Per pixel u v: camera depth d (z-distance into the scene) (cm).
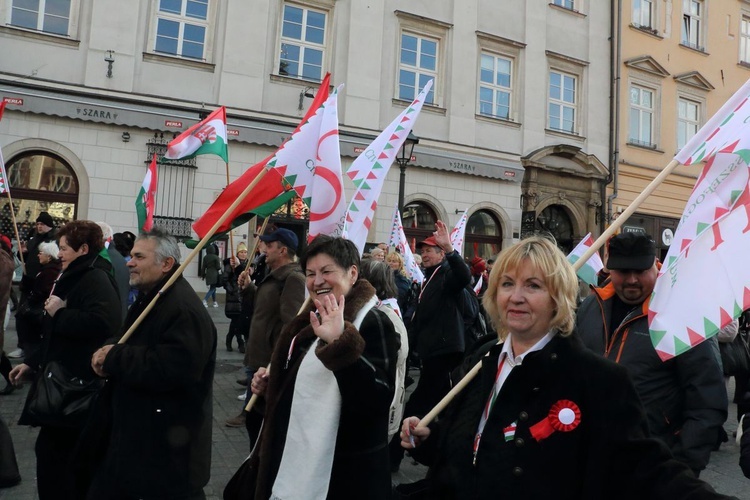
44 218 855
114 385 272
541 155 1720
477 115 1656
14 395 607
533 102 1747
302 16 1461
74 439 311
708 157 233
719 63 2133
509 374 169
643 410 159
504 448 164
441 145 1598
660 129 1980
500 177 1662
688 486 143
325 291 225
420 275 747
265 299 466
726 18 2159
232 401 631
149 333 269
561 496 156
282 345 230
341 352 192
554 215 1816
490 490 162
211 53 1362
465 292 492
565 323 167
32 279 602
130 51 1287
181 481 260
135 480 254
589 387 159
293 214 1433
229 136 1338
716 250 216
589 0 1870
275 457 214
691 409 241
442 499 182
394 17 1551
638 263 261
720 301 210
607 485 155
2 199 1215
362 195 379
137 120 1270
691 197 240
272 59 1418
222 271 1277
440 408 196
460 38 1641
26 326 593
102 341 316
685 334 215
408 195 1559
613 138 1870
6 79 1188
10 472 383
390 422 273
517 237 1706
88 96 1242
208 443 277
